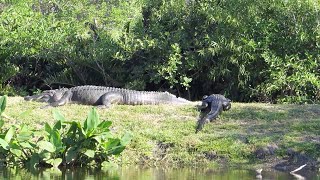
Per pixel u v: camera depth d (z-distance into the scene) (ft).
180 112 46.47
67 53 64.39
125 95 48.98
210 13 60.80
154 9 66.03
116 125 43.21
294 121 43.88
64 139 38.37
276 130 42.16
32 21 64.13
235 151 39.50
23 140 37.99
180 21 63.87
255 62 58.90
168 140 40.70
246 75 58.75
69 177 34.04
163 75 61.16
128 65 65.00
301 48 58.23
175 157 39.45
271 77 56.90
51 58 65.05
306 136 40.83
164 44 61.82
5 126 42.01
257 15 59.31
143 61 63.67
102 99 48.34
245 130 42.42
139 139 40.88
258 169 37.01
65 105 48.91
